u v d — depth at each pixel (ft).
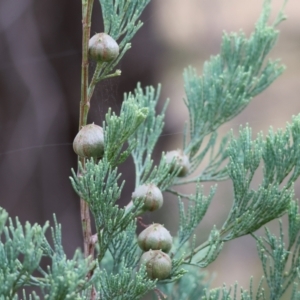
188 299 3.61
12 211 6.38
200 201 3.27
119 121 3.12
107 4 3.21
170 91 7.27
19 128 6.30
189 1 8.05
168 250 3.19
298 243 3.26
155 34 6.77
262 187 3.22
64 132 6.56
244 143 3.25
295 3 8.39
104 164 3.10
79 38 6.42
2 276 2.97
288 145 3.23
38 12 6.28
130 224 3.21
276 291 3.28
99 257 3.15
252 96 3.54
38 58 6.34
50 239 6.60
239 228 3.23
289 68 8.32
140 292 3.11
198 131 3.52
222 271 7.71
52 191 6.56
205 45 8.13
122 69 6.38
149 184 3.22
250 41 3.55
